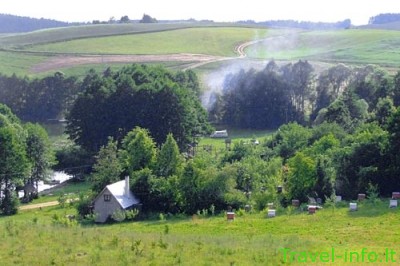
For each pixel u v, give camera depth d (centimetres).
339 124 10638
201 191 7200
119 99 12519
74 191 10125
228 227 5678
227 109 16488
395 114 7206
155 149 8381
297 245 4134
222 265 3506
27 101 18050
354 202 6462
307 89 16188
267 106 16025
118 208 7144
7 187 8819
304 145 9512
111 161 8288
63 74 18538
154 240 4184
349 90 12369
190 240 4231
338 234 4825
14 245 3959
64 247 3909
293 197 7062
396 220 5347
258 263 3562
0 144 8831
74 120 12581
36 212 8306
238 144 9962
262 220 5975
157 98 12306
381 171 7044
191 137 12462
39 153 10375
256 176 7812
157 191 7412
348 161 7262
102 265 3481
